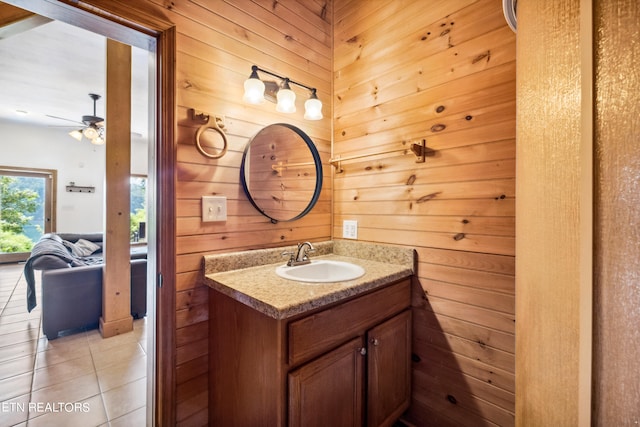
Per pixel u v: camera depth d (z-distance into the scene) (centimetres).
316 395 100
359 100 173
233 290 110
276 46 158
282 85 151
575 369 42
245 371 107
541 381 48
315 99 159
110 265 250
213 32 133
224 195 137
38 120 534
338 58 186
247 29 145
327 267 161
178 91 121
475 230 126
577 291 41
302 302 96
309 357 100
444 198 136
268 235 155
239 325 110
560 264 44
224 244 137
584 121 40
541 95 48
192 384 126
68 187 610
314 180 178
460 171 131
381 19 162
